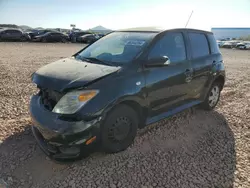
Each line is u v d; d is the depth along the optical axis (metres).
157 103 3.46
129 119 3.09
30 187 2.50
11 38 25.94
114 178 2.69
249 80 8.49
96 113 2.65
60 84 2.70
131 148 3.28
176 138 3.68
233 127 4.21
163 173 2.82
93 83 2.70
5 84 6.39
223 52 29.16
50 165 2.87
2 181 2.54
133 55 3.25
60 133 2.54
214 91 4.89
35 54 14.70
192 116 4.59
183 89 3.89
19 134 3.54
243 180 2.75
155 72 3.31
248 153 3.34
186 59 3.94
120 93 2.84
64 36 29.59
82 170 2.80
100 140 2.86
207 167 2.97
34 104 3.05
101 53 3.60
